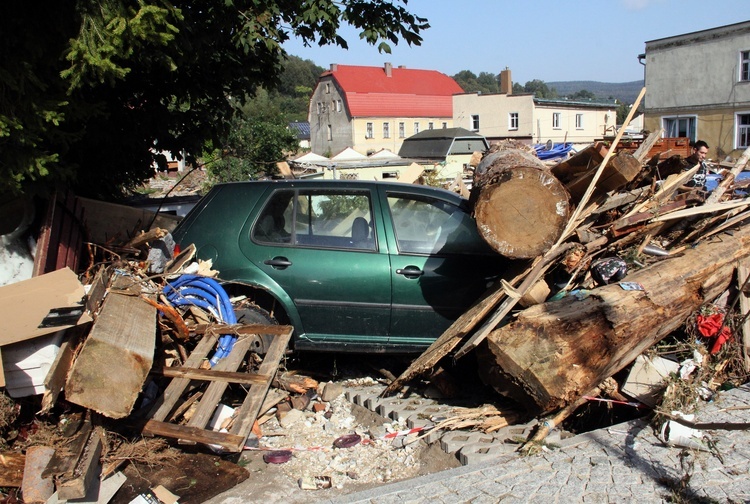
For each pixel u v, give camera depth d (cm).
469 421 489
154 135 855
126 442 438
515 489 397
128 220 660
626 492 386
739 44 3469
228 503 413
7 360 415
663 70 3841
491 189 501
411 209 591
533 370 451
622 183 534
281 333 528
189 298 545
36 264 507
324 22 780
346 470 455
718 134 3638
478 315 487
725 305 591
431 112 6569
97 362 397
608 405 502
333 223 587
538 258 519
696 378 511
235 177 2266
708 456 420
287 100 9938
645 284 508
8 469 394
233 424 457
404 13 781
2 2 479
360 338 579
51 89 534
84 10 499
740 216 629
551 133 5216
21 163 494
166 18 571
